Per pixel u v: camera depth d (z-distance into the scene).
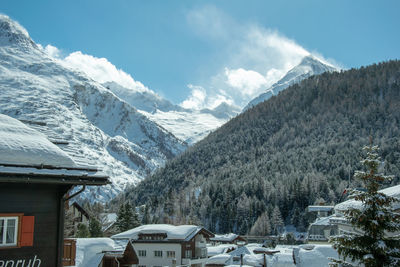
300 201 152.62
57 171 15.17
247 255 50.16
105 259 25.62
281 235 124.75
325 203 138.62
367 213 17.42
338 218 31.92
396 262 16.39
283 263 35.62
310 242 61.22
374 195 17.50
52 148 16.05
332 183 156.75
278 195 157.50
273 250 59.00
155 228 59.09
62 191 15.68
